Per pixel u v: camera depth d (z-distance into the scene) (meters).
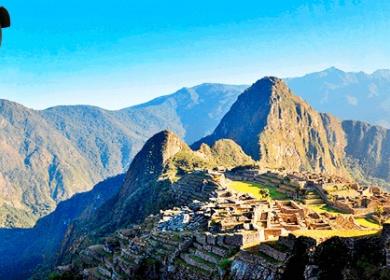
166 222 141.50
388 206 179.12
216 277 82.06
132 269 111.88
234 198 160.50
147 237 132.38
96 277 129.62
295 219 118.81
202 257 94.94
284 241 72.06
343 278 50.41
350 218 149.62
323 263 54.25
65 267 159.88
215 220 114.88
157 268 107.62
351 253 52.16
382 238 50.72
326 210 180.62
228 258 84.50
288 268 62.06
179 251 102.88
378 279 47.53
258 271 68.94
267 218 114.62
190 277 91.19
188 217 134.50
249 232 92.38
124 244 148.62
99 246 164.38
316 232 73.38
